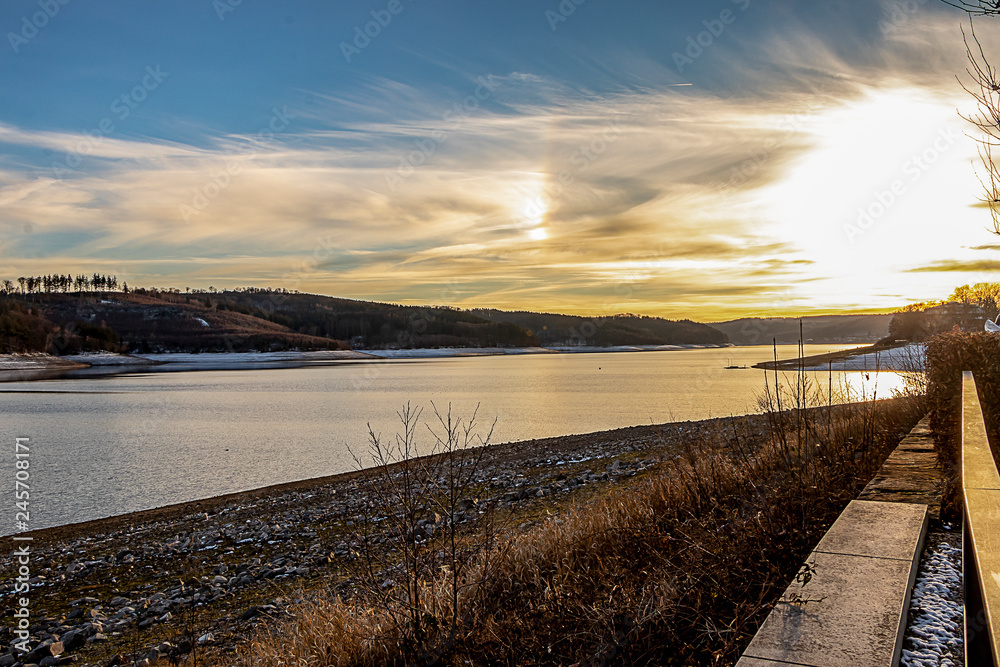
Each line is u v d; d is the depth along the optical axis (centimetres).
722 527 507
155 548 1316
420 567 562
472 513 1195
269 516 1515
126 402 5912
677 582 441
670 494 690
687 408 4222
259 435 3550
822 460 620
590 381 8562
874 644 251
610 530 626
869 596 291
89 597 1041
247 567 1124
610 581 485
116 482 2270
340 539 1173
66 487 2188
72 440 3397
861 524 395
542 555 595
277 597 927
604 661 395
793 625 270
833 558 340
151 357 15038
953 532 392
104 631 876
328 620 567
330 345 18200
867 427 746
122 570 1180
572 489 1381
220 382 9350
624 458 1727
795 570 409
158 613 931
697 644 381
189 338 16788
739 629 349
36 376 10644
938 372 1058
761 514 484
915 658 251
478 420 3944
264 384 8875
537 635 433
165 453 2941
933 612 287
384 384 8606
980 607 227
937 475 525
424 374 11544
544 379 9262
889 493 472
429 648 453
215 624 845
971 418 488
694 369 11844
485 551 561
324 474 2358
